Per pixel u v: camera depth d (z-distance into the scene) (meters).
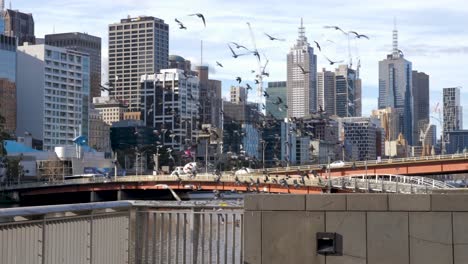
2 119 156.62
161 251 13.32
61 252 10.42
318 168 133.38
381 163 124.31
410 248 12.30
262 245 12.59
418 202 12.34
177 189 136.62
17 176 173.25
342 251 12.39
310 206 12.52
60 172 197.38
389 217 12.38
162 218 13.47
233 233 13.66
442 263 12.24
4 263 8.98
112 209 12.32
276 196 12.62
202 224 13.63
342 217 12.45
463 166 115.69
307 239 12.49
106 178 153.38
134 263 13.07
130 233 12.99
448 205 12.25
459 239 12.22
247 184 112.44
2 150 156.88
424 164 119.31
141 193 156.75
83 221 11.16
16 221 9.30
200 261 13.80
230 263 13.56
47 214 10.03
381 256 12.34
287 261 12.52
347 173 128.50
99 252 11.68
